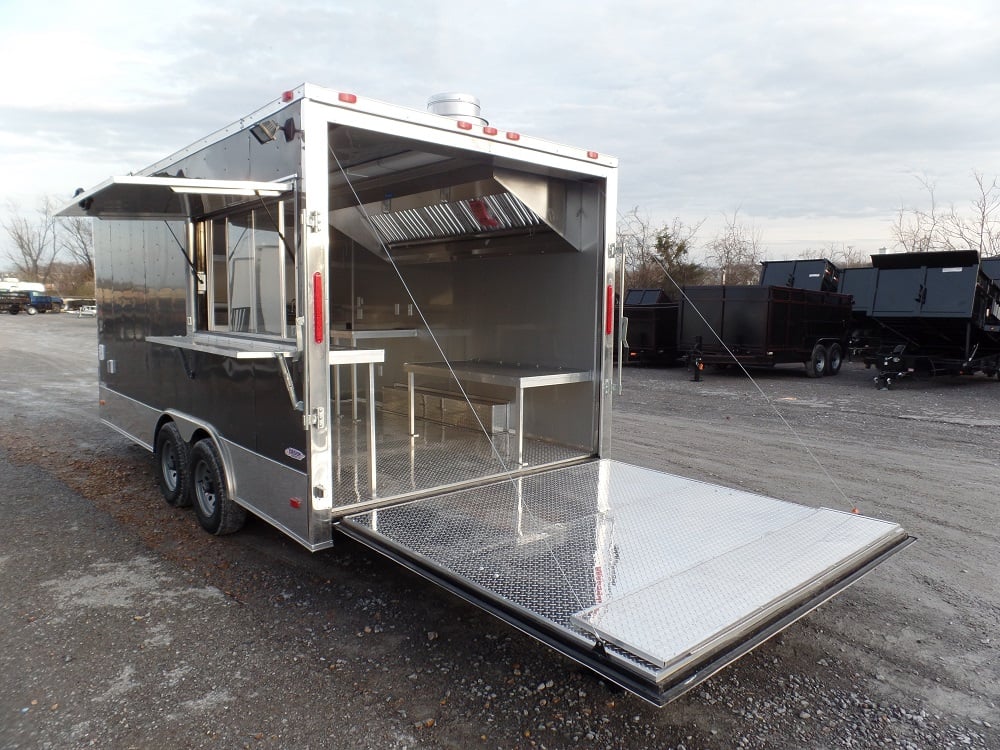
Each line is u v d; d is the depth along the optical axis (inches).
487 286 197.6
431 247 214.4
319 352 117.9
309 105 112.0
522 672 109.8
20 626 122.5
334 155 145.1
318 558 154.3
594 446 171.5
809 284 577.3
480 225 189.2
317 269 115.7
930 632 124.6
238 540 164.7
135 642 117.4
